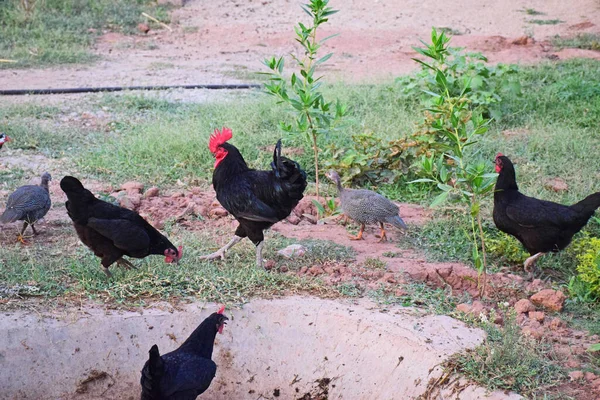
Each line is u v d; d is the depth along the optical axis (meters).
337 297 7.33
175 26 13.98
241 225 7.52
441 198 7.29
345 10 15.14
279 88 8.06
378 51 12.81
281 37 13.55
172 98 10.00
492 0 15.59
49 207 7.77
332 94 9.79
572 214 7.48
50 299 7.23
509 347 6.93
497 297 7.39
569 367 6.92
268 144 8.95
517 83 9.63
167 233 7.85
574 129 9.30
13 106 9.52
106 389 7.14
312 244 7.78
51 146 8.88
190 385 6.79
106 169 8.55
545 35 13.62
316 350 7.21
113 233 7.20
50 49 11.98
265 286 7.37
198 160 8.72
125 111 9.59
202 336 6.91
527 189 8.34
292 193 7.45
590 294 7.42
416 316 7.18
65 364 7.11
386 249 7.79
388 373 7.04
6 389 7.04
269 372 7.22
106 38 13.05
